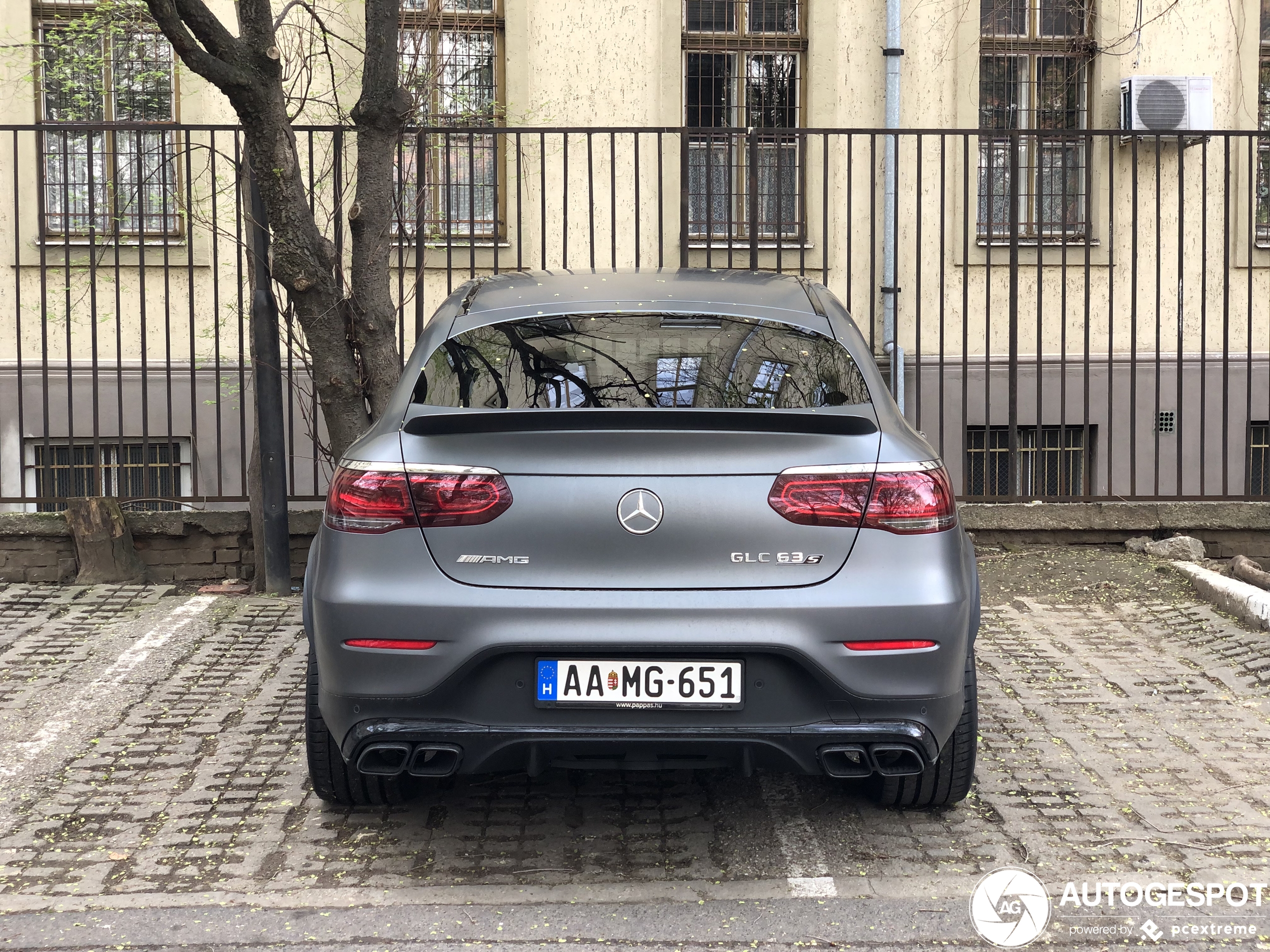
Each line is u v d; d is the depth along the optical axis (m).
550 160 10.16
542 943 2.99
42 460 9.56
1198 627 5.93
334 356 6.12
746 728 3.04
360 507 3.11
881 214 10.39
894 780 3.68
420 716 3.08
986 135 7.14
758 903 3.20
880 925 3.07
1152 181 10.57
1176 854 3.49
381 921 3.10
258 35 5.54
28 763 4.21
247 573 6.94
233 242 9.50
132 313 9.57
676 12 10.20
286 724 4.61
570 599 3.01
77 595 6.57
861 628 3.02
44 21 9.60
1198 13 10.62
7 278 9.55
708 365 3.43
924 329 10.45
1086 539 7.34
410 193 8.52
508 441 3.08
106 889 3.28
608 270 4.37
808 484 3.05
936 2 10.37
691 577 3.03
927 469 3.15
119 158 9.53
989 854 3.50
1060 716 4.73
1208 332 10.60
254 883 3.32
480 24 10.05
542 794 3.98
